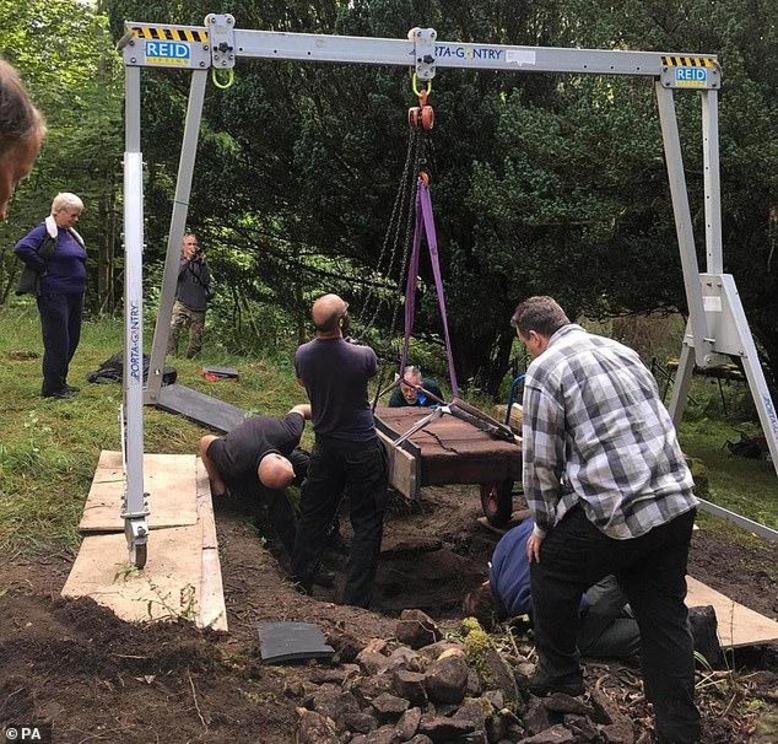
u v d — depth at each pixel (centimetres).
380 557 653
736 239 977
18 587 421
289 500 650
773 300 1038
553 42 1098
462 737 318
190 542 487
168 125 1188
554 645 352
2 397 767
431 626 402
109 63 1593
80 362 951
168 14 1166
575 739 334
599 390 331
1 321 1192
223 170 1181
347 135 1076
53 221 752
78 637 342
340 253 1273
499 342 1286
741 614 464
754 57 909
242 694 329
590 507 325
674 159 658
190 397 790
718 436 1256
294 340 1395
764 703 383
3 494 546
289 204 1228
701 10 905
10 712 293
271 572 505
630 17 949
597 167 896
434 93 1036
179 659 337
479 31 1066
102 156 1422
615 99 940
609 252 976
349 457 553
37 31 1584
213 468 604
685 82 644
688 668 330
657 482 325
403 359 639
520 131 934
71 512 531
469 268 1146
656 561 336
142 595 409
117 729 295
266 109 1120
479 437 571
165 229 1266
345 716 321
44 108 1406
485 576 634
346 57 567
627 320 1664
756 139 835
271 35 554
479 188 973
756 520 755
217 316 1381
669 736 330
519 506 760
